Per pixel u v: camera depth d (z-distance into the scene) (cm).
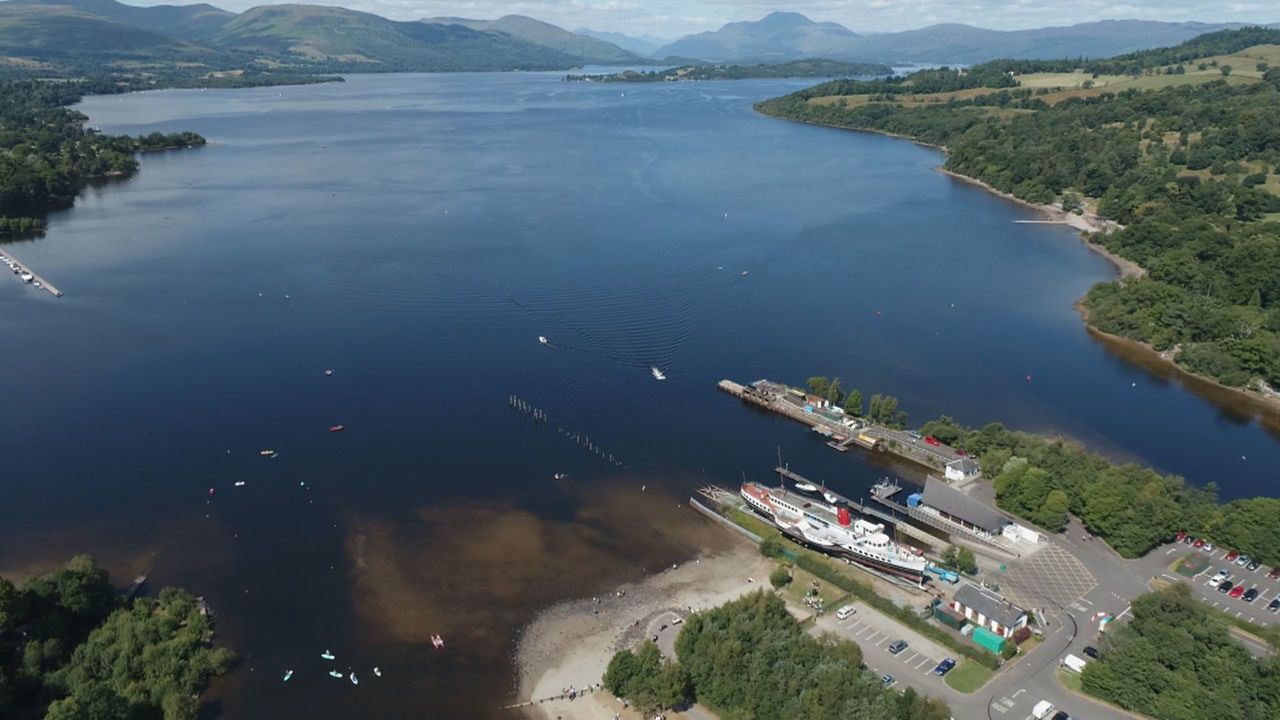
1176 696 11638
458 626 13988
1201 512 16100
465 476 18488
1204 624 12681
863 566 15638
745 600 13762
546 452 19625
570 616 14262
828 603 14475
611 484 18438
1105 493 16212
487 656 13338
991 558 15800
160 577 15062
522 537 16438
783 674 12025
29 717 11512
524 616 14262
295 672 12938
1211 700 11425
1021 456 18612
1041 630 13650
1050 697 12188
